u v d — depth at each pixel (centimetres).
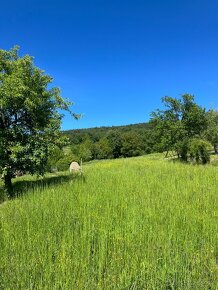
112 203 896
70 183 1327
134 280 493
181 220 728
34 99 1290
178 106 3341
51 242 600
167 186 1226
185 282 485
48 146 1345
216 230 653
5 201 1197
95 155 8419
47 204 949
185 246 587
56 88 1444
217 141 3675
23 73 1289
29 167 1320
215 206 888
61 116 1452
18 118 1339
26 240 621
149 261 529
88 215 762
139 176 1591
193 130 3353
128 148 8306
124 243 600
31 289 463
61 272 490
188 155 3262
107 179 1476
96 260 544
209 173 1611
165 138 3391
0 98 1233
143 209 820
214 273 508
